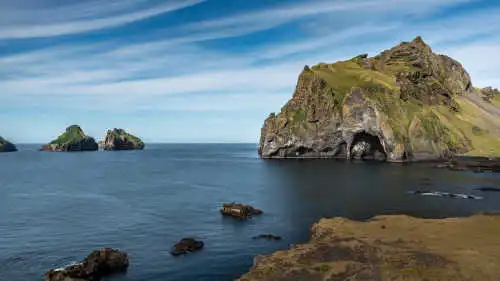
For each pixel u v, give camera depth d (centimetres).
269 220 6094
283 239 5022
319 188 9506
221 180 11938
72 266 3772
